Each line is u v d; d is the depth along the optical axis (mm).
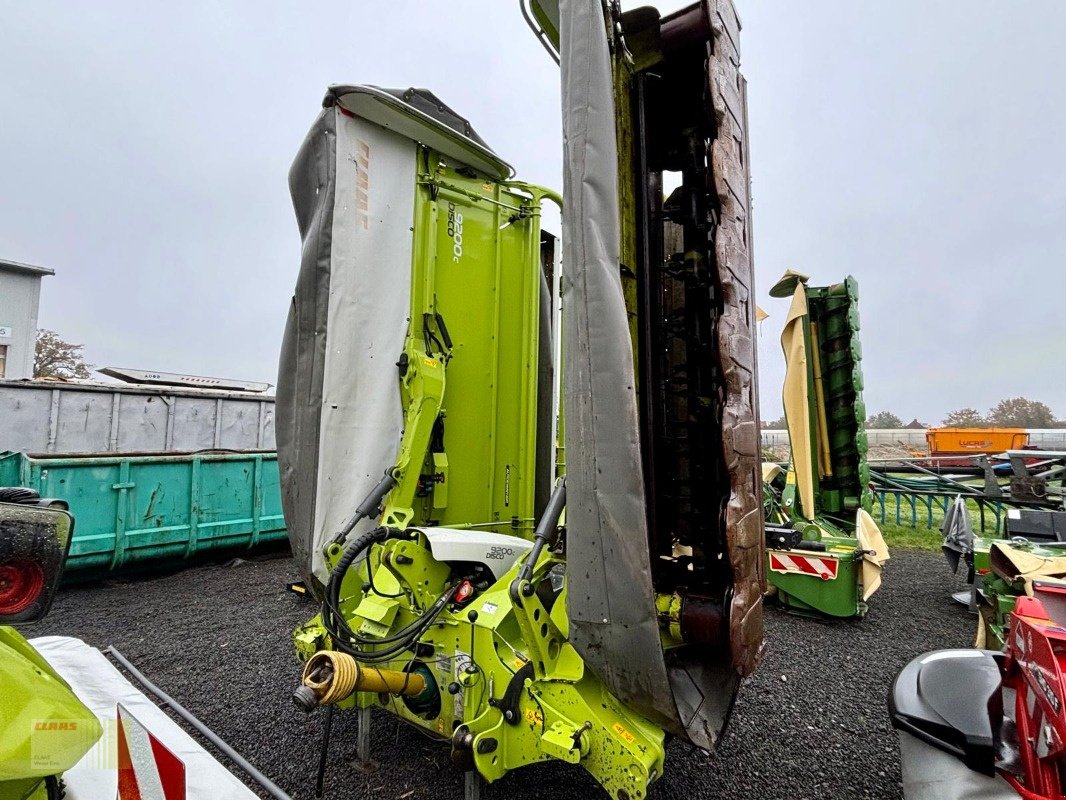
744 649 1845
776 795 2639
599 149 1815
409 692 2344
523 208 3924
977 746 1986
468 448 3541
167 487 6672
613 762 1990
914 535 9969
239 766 2697
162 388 8570
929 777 2117
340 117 3014
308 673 2061
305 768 2740
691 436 2334
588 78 1844
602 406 1752
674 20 2240
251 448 9562
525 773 2717
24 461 5723
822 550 5453
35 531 1354
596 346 1770
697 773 2807
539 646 2174
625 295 2256
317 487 2912
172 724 2580
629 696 1830
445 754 2861
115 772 2148
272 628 4867
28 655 1712
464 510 3494
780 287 6578
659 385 2404
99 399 7969
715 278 1899
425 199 3393
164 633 4734
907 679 2365
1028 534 5551
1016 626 2174
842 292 6500
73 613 5305
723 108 1979
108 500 6234
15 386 7301
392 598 2639
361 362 3086
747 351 2039
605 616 1745
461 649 2375
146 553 6484
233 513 7230
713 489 2250
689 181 2469
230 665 4039
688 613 2117
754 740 3148
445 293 3469
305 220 3189
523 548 2883
